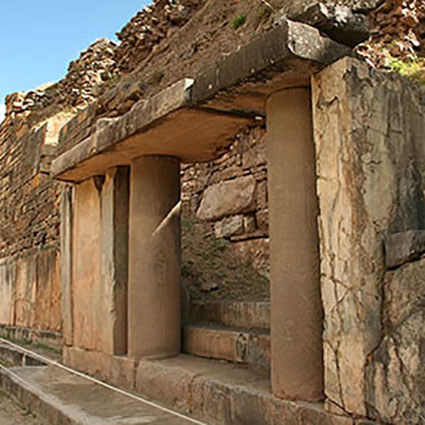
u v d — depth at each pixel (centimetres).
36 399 458
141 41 1354
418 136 318
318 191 298
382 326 272
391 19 721
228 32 963
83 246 584
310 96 334
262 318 458
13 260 1006
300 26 295
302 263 320
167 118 394
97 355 530
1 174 1323
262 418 326
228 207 748
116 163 524
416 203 308
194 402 387
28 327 898
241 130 425
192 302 541
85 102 1403
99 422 371
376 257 279
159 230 484
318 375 311
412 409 245
